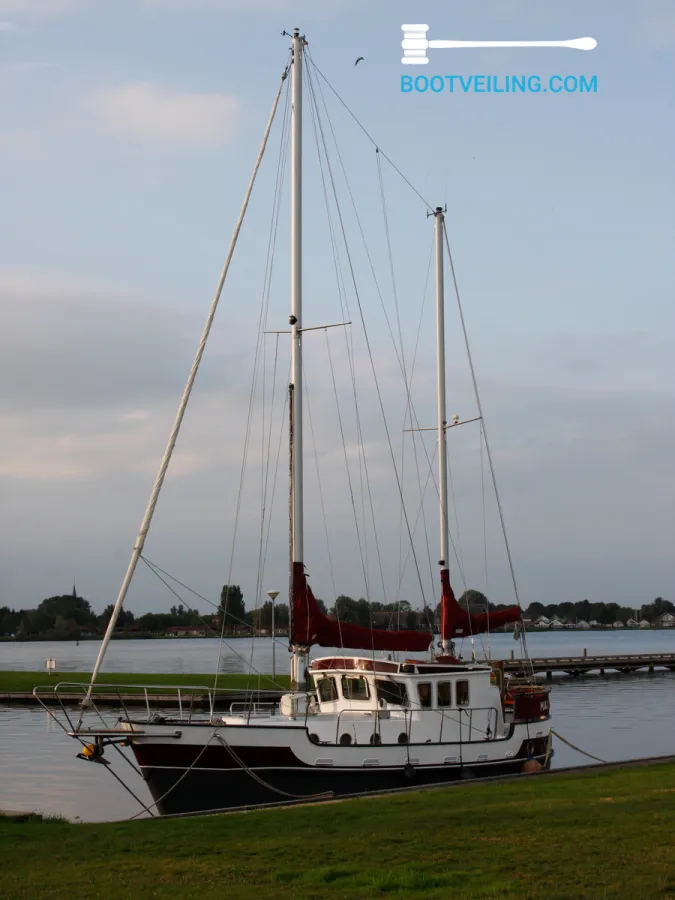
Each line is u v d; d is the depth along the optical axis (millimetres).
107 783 29375
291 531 25234
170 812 21703
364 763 22656
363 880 11625
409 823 14898
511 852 12727
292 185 27812
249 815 16422
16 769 32312
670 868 11609
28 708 55875
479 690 25297
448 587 29594
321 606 26109
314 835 14289
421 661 25672
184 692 54844
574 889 10867
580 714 52281
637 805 15781
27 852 13648
